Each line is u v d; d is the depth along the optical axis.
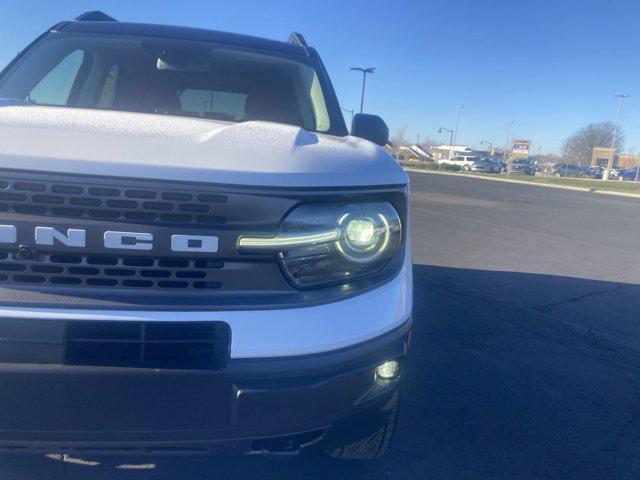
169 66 3.65
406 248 2.31
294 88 3.70
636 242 11.62
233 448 1.95
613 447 3.31
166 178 1.80
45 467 2.70
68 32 3.67
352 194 2.02
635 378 4.33
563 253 9.66
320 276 2.00
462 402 3.74
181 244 1.82
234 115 3.63
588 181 47.28
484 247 9.74
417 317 5.44
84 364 1.79
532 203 20.06
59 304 1.78
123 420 1.85
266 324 1.89
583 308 6.18
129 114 2.47
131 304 1.81
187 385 1.84
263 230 1.88
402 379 2.24
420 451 3.11
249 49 3.78
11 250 1.79
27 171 1.76
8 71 3.36
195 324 1.84
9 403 1.80
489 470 2.99
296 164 1.96
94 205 1.79
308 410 1.94
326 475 2.81
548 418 3.61
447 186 26.95
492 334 5.10
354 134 3.38
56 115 2.21
